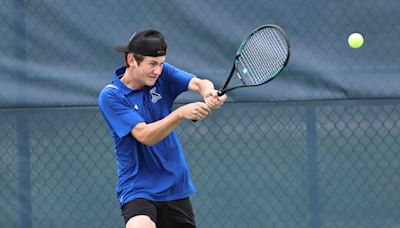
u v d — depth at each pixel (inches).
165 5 597.0
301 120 593.0
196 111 416.5
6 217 599.8
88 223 601.3
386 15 591.5
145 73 430.6
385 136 590.9
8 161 600.7
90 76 598.5
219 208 597.0
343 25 592.4
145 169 451.8
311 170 593.6
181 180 458.3
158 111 453.4
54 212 600.7
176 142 458.0
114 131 444.5
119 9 598.5
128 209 449.1
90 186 601.3
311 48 593.0
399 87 589.0
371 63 591.5
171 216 461.1
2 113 599.2
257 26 594.6
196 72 595.2
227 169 596.7
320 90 592.1
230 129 595.5
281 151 593.9
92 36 599.2
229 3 595.2
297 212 594.6
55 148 600.7
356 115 591.5
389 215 593.0
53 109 599.2
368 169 592.4
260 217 595.5
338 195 594.6
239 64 441.1
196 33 595.5
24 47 600.7
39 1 601.3
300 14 593.6
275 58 436.8
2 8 601.6
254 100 593.6
